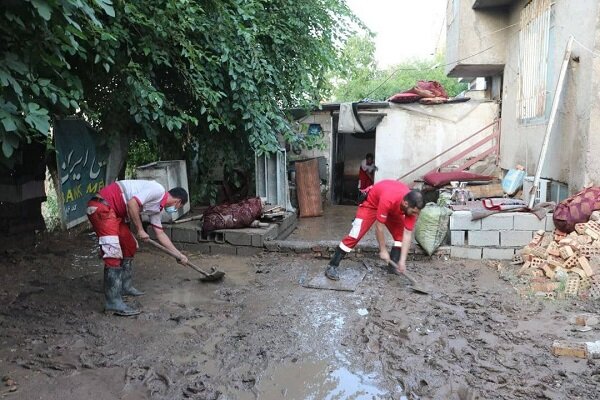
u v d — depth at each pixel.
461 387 3.37
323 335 4.24
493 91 11.50
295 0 8.50
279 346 4.02
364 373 3.60
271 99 8.00
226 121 7.64
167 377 3.50
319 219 10.02
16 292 5.21
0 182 6.69
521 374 3.52
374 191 5.56
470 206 6.99
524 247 6.16
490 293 5.23
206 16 6.86
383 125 11.53
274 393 3.33
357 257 6.69
